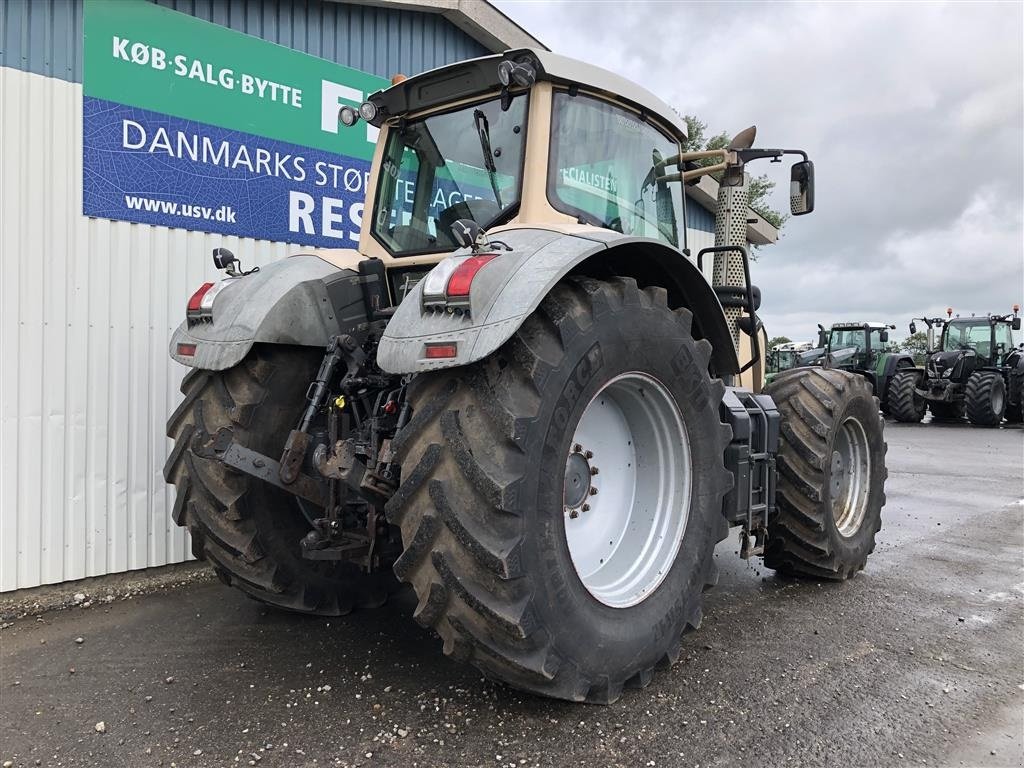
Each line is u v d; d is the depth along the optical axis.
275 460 2.88
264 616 3.45
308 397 2.80
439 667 2.84
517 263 2.25
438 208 3.18
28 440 3.68
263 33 4.56
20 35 3.63
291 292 2.92
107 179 3.91
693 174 3.87
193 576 4.12
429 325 2.20
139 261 4.04
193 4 4.23
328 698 2.58
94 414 3.89
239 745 2.27
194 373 3.07
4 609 3.58
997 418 15.37
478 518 2.12
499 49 5.95
